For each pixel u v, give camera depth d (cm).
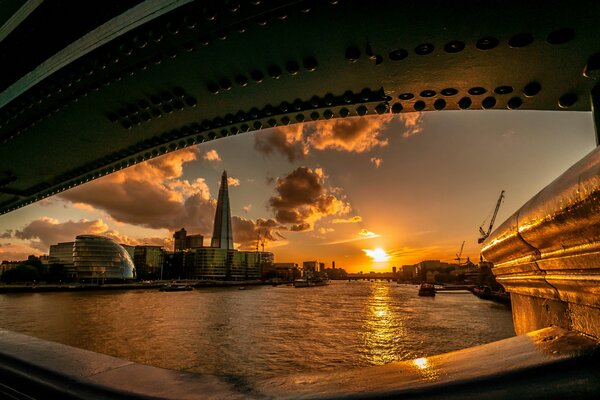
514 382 112
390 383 136
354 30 493
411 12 452
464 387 117
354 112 681
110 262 18738
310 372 178
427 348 3275
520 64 498
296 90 655
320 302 8562
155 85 678
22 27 672
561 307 159
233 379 178
